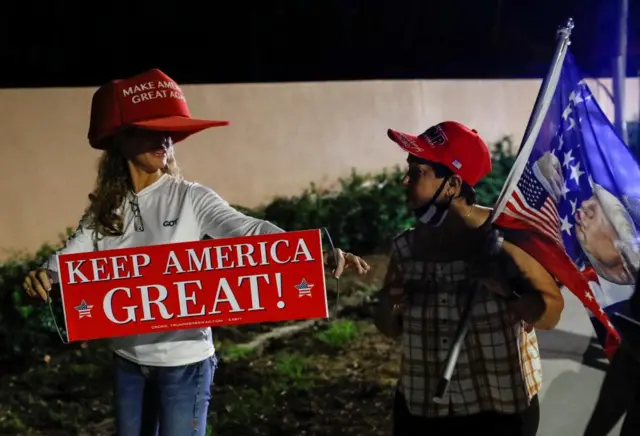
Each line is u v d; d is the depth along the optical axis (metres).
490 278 3.03
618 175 3.46
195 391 3.43
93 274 3.32
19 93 8.66
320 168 11.69
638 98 16.14
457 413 3.14
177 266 3.33
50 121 8.88
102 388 6.23
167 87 3.36
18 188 8.62
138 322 3.35
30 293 3.37
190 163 10.25
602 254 3.47
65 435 5.46
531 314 3.07
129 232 3.38
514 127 14.91
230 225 3.36
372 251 10.12
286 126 11.28
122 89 3.31
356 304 8.06
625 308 3.46
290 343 7.13
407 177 3.18
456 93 13.74
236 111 10.73
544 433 4.71
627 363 3.48
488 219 3.13
